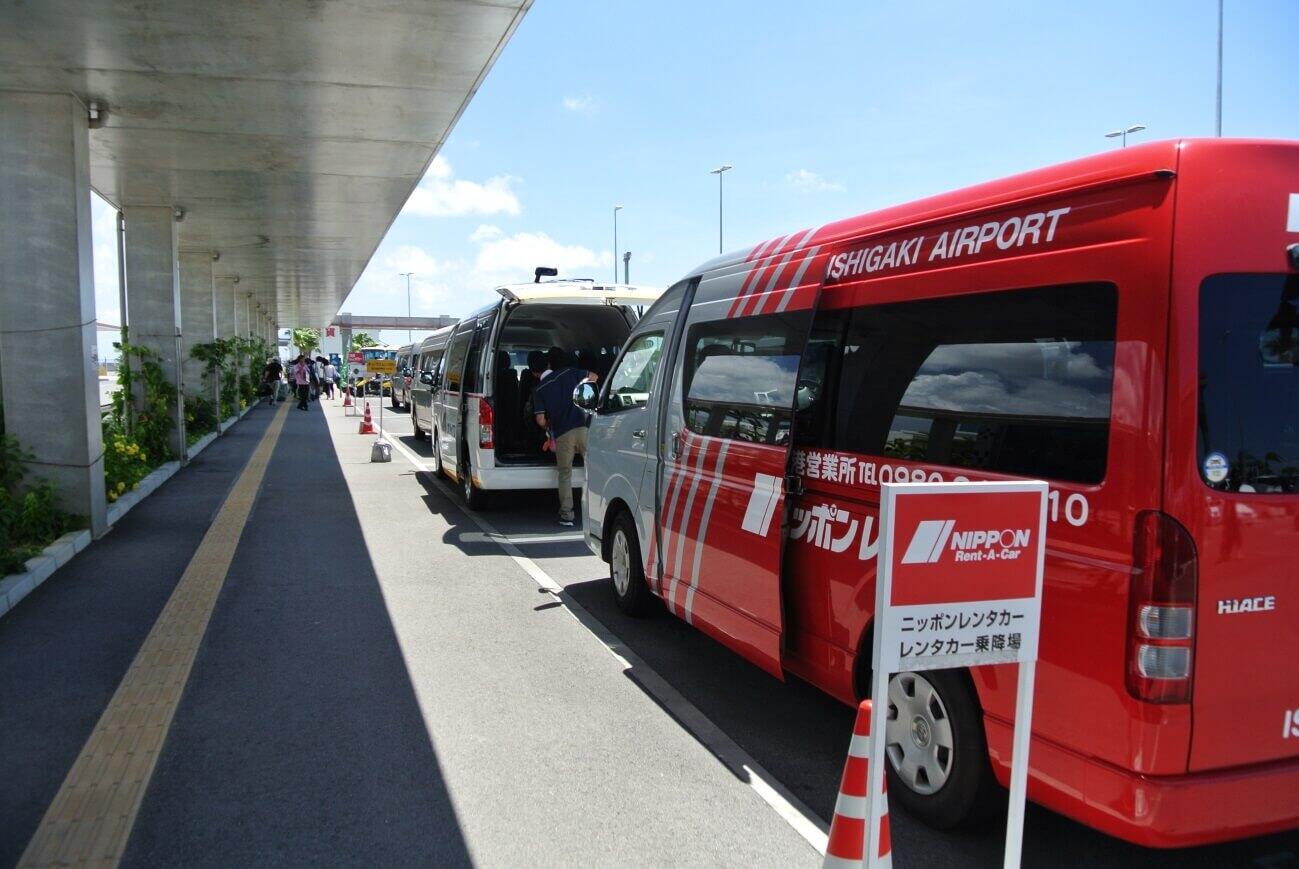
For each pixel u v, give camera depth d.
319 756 4.06
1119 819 2.67
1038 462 2.96
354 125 10.78
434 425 14.01
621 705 4.73
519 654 5.53
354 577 7.44
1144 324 2.65
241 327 36.25
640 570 6.13
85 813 3.53
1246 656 2.67
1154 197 2.68
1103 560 2.72
